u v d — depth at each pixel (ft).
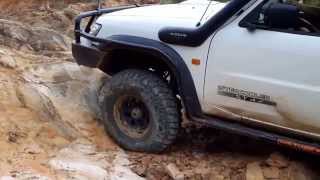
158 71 16.05
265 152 16.07
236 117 14.55
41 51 21.56
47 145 15.06
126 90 15.79
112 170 14.64
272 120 13.96
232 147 16.69
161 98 15.31
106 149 15.93
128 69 16.01
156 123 15.48
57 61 19.49
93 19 17.52
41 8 30.63
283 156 15.07
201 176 14.90
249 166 15.10
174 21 15.10
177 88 15.62
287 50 13.30
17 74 17.70
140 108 15.92
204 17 14.97
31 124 15.43
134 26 15.62
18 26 22.13
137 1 34.06
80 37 16.87
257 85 13.75
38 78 18.07
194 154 16.10
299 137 13.92
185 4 17.37
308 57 13.07
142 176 14.92
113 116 16.26
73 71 18.84
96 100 18.24
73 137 16.03
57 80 18.25
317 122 13.30
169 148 16.11
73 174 13.78
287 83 13.37
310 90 13.11
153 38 15.24
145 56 15.81
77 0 32.35
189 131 17.66
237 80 14.02
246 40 13.82
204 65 14.46
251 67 13.79
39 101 16.28
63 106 17.22
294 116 13.53
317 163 15.26
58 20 27.81
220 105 14.57
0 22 22.03
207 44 14.35
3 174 13.02
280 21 13.19
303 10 14.15
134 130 16.08
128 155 15.78
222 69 14.20
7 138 14.55
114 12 17.04
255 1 13.75
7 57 18.54
